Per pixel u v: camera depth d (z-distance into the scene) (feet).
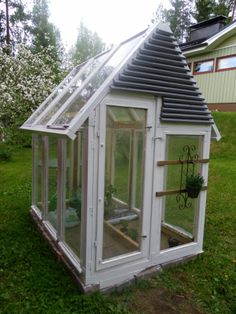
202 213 11.61
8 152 32.40
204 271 10.80
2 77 34.14
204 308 8.87
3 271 10.37
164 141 9.92
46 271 10.34
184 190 11.07
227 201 18.78
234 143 32.94
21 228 14.19
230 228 14.85
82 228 8.97
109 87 8.32
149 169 9.80
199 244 11.82
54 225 12.19
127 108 9.09
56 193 11.56
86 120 8.28
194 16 84.17
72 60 47.73
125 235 9.90
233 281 10.21
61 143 10.35
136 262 10.06
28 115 35.76
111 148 9.46
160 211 10.36
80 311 8.36
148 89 9.07
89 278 9.06
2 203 18.06
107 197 9.50
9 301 8.78
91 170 8.52
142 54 9.16
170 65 9.71
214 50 44.50
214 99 45.29
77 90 10.22
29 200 18.67
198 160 11.03
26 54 36.50
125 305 8.75
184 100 10.02
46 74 36.81
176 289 9.68
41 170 13.43
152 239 10.30
